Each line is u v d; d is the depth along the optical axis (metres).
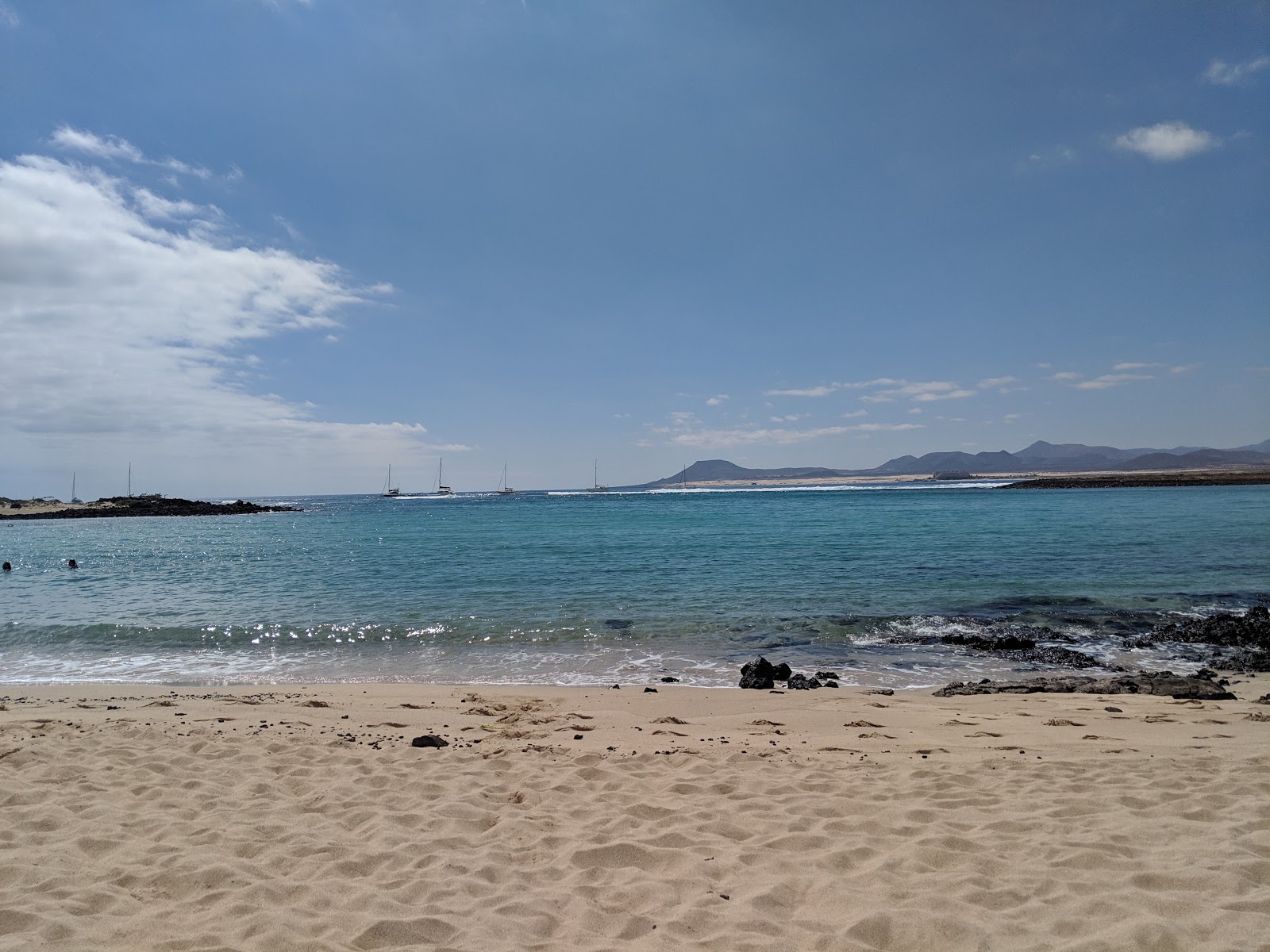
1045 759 6.66
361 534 50.47
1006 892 3.97
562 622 16.02
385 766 6.55
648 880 4.29
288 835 4.94
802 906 3.95
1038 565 23.89
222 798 5.69
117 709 9.03
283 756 6.83
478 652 13.55
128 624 16.36
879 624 15.55
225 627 15.88
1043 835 4.76
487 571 25.12
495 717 8.80
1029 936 3.53
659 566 25.77
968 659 12.84
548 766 6.61
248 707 9.22
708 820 5.21
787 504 91.94
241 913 3.84
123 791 5.80
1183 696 9.76
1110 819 4.99
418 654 13.41
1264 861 4.15
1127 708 9.09
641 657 13.12
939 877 4.18
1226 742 7.21
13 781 6.00
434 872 4.39
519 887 4.23
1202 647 13.48
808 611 16.97
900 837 4.82
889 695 10.22
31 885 4.12
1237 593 18.47
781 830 5.01
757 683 10.84
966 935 3.54
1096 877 4.11
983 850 4.55
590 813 5.38
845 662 12.67
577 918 3.85
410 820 5.25
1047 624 15.40
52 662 13.14
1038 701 9.57
